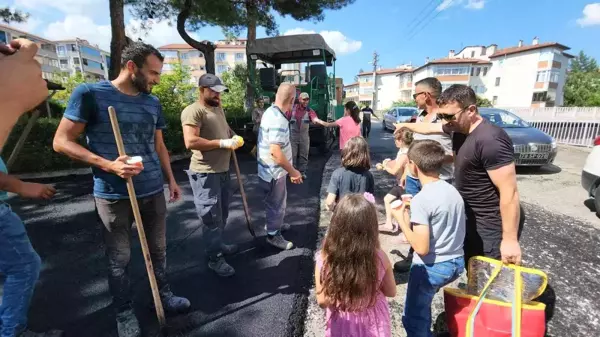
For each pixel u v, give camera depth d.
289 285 2.63
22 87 1.12
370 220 1.51
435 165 1.71
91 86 1.78
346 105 5.09
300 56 9.13
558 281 2.75
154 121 2.08
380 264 1.56
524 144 6.58
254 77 8.69
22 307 1.68
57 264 2.96
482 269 1.76
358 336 1.54
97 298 2.46
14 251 1.60
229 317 2.24
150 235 2.18
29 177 5.89
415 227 1.66
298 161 5.99
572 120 11.59
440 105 1.83
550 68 34.12
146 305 2.37
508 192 1.66
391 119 16.72
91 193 5.11
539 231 3.78
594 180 4.25
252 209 4.44
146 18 9.95
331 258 1.53
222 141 2.50
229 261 3.03
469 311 1.66
